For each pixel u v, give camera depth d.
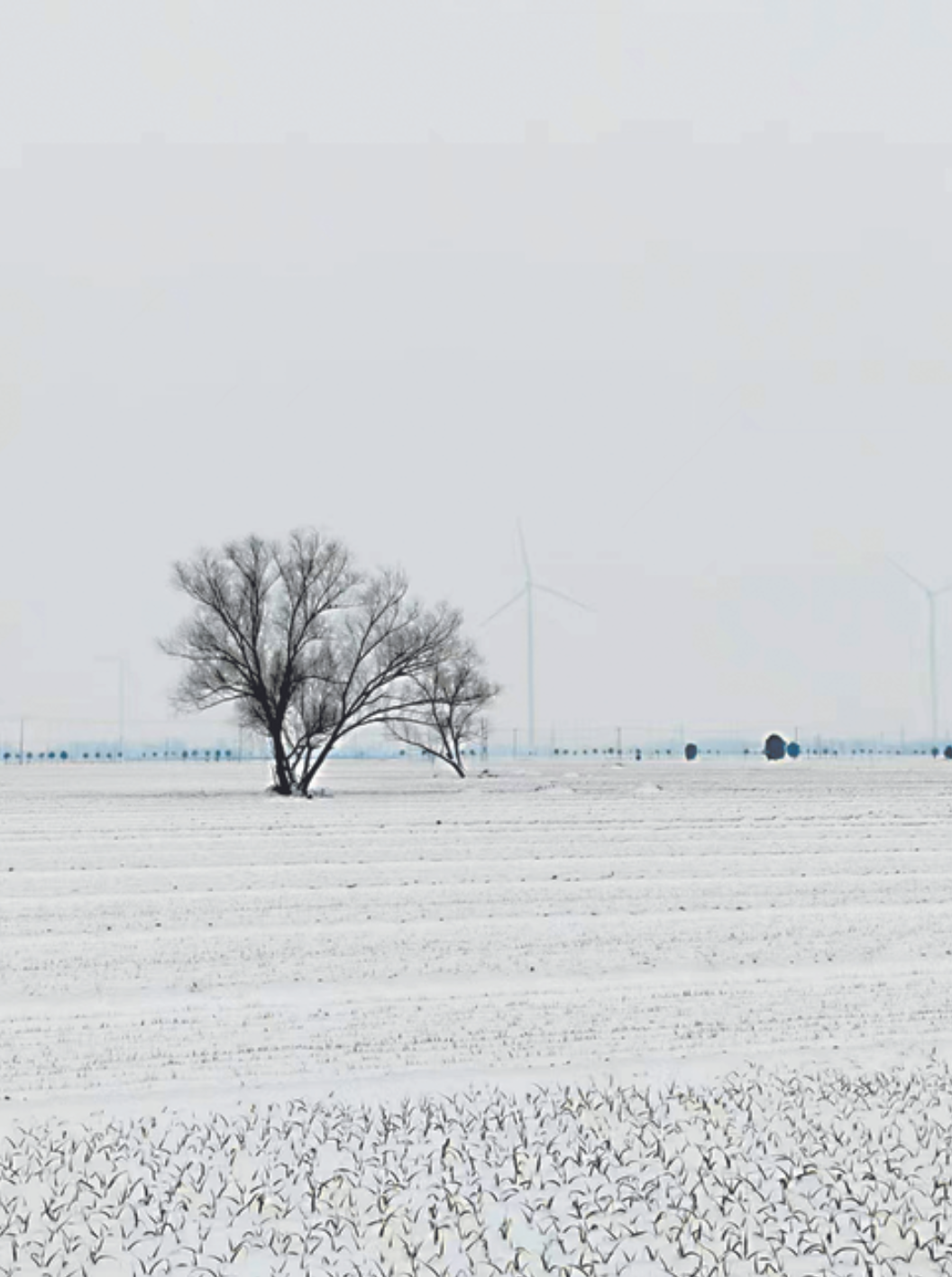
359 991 23.69
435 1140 14.99
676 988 23.95
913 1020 21.66
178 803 65.69
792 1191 13.27
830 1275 11.34
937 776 97.81
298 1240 12.02
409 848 44.06
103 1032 20.88
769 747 140.25
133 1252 11.85
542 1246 11.95
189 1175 13.74
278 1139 15.11
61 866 39.34
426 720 93.50
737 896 33.94
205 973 25.05
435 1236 11.97
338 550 78.56
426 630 79.50
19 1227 12.40
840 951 27.34
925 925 30.11
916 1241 11.81
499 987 24.05
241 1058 19.39
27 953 26.69
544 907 32.16
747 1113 15.95
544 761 141.25
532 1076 18.23
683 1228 12.27
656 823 52.81
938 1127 15.27
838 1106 16.34
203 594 77.62
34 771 117.12
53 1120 16.16
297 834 48.47
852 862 40.56
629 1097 16.81
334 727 76.00
